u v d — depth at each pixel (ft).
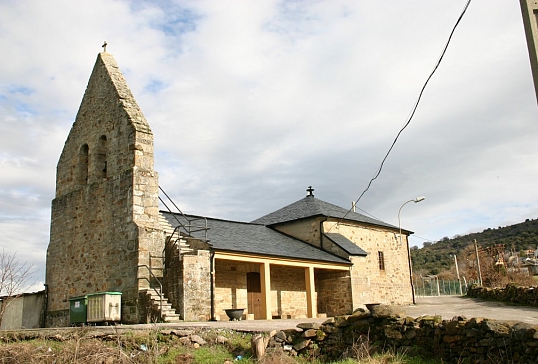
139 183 58.85
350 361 30.60
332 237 83.66
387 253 94.58
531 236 219.82
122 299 56.34
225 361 32.89
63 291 65.67
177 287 55.47
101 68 68.33
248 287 70.23
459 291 134.21
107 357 34.14
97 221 62.69
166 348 35.47
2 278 52.70
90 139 67.51
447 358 29.40
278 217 92.22
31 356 35.53
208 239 63.21
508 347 26.86
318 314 75.46
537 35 20.89
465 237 264.52
